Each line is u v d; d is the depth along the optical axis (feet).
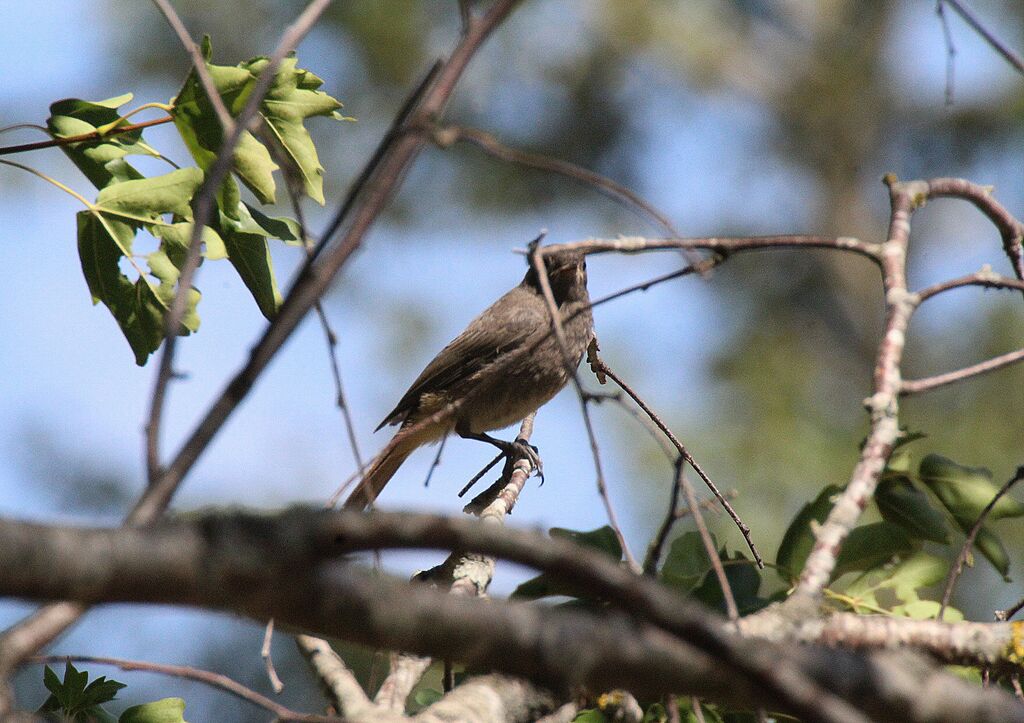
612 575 10.69
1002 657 16.80
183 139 23.48
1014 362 19.13
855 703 12.35
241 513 10.29
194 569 9.78
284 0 77.36
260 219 24.27
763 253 88.74
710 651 10.75
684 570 21.90
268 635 15.92
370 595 10.48
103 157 23.52
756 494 66.85
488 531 10.58
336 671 17.31
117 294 23.40
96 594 9.50
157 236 23.13
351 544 10.28
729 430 70.08
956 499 23.41
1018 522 58.13
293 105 23.31
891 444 18.47
